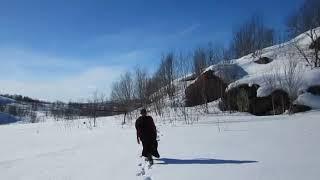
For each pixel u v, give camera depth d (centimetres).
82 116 4628
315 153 1180
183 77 4078
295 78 3005
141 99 3969
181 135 1956
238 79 3325
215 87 3447
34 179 1240
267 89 2978
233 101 3128
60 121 4275
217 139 1705
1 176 1346
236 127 2108
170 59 4334
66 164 1458
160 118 3012
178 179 1007
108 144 1955
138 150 1630
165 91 3822
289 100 2905
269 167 1032
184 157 1332
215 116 2916
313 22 4138
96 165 1359
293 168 994
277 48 4081
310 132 1664
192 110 3262
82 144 2114
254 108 2986
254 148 1379
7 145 2467
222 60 4000
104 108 4572
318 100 2833
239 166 1086
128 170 1203
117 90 4428
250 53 4272
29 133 3155
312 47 3728
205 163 1183
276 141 1492
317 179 870
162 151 1505
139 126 1329
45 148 2169
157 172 1121
